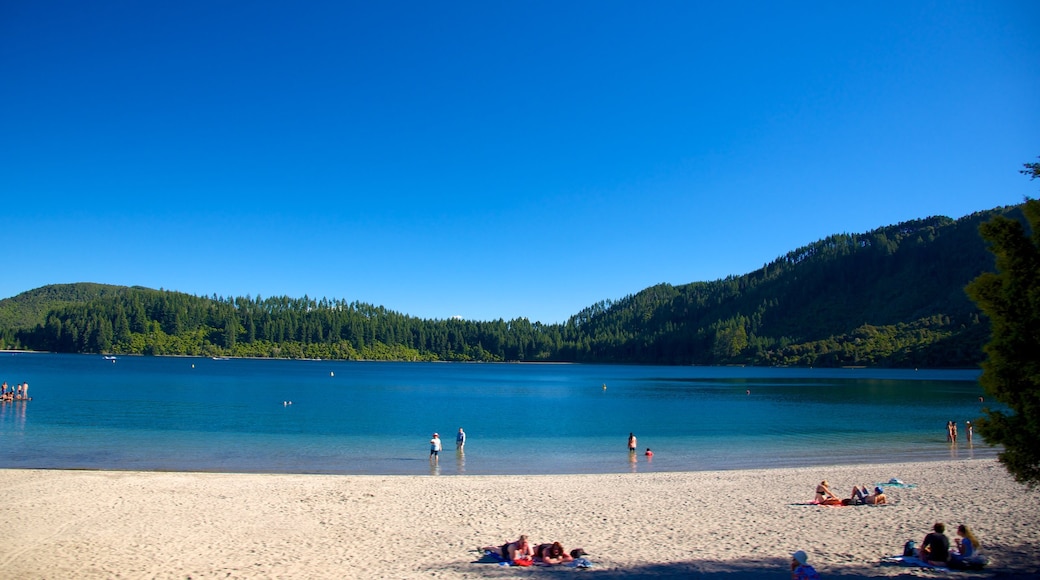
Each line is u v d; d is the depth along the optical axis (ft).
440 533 59.67
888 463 113.29
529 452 127.75
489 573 47.09
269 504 71.10
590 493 80.02
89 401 217.97
